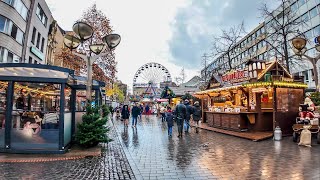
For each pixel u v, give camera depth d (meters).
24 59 25.77
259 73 15.31
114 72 28.39
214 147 10.59
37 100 9.89
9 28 22.44
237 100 17.64
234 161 7.99
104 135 10.38
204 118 22.80
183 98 31.39
